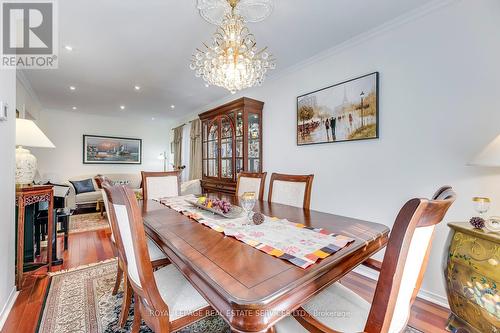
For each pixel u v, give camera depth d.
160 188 2.58
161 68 3.02
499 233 1.29
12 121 1.79
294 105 3.01
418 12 1.89
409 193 1.99
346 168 2.45
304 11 1.89
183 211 1.72
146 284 0.89
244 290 0.70
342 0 1.77
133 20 2.00
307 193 1.95
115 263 2.47
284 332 0.89
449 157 1.77
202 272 0.80
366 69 2.27
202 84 3.63
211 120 4.00
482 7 1.61
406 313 0.84
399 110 2.04
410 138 1.98
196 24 2.06
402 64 2.01
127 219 0.89
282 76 3.16
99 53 2.60
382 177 2.16
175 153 6.36
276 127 3.27
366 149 2.28
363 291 2.00
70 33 2.20
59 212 2.87
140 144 6.64
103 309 1.68
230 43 1.79
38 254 2.58
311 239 1.12
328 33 2.23
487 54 1.59
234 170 3.50
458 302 1.42
